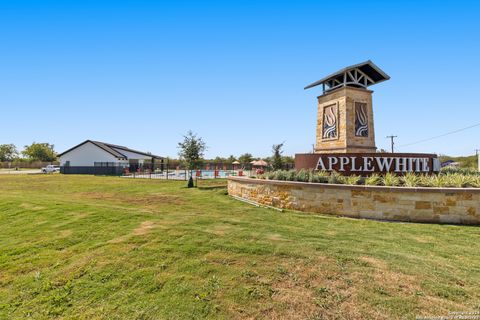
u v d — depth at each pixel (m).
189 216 7.75
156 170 42.28
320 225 6.95
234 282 3.77
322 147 15.26
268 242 5.34
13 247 5.32
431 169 11.64
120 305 3.34
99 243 5.37
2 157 75.19
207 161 53.47
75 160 36.69
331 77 14.94
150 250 4.93
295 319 2.98
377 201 7.79
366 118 14.05
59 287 3.81
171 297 3.45
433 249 4.98
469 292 3.39
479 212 7.09
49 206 8.87
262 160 33.25
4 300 3.57
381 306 3.13
